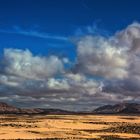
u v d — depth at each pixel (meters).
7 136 116.94
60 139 110.94
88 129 152.38
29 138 112.75
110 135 127.62
